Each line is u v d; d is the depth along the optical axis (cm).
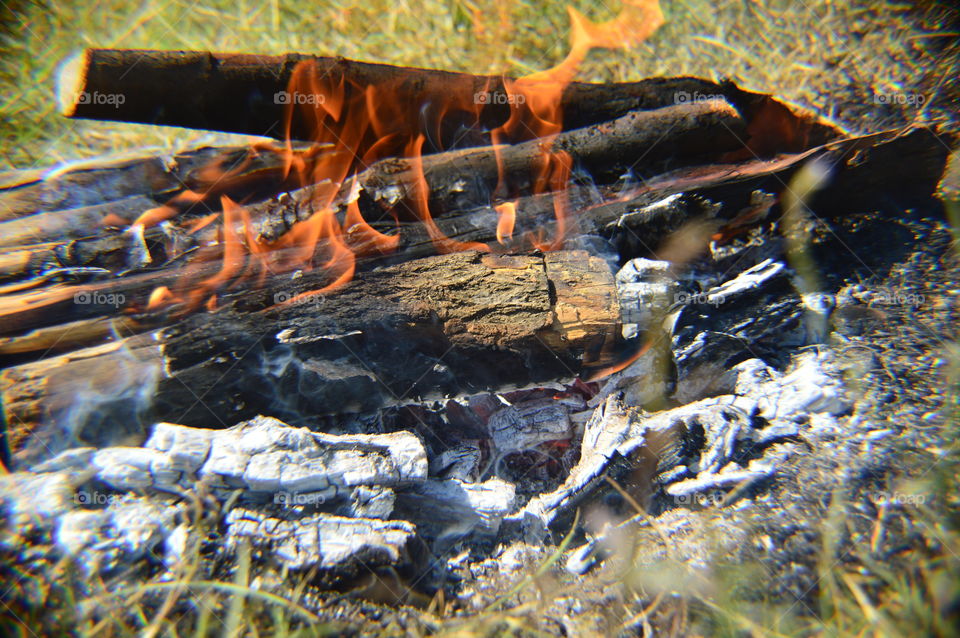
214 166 80
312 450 60
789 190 73
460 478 66
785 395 64
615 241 73
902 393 63
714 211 72
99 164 81
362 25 111
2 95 98
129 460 58
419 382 64
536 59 109
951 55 94
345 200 73
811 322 68
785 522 57
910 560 53
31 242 75
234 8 111
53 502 57
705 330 68
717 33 109
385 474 59
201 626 52
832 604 53
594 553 59
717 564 56
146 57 74
